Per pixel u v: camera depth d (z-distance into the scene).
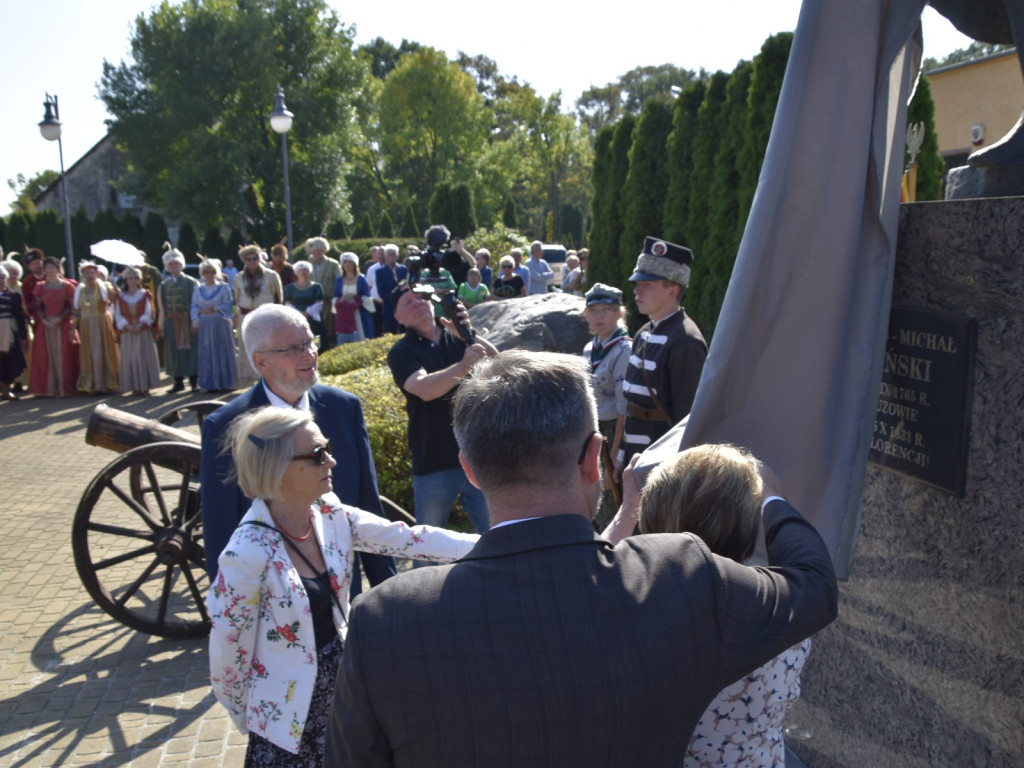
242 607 2.15
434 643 1.16
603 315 4.90
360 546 2.46
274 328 2.81
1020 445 2.05
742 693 1.55
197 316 11.66
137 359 11.62
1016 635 2.07
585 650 1.15
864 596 2.65
